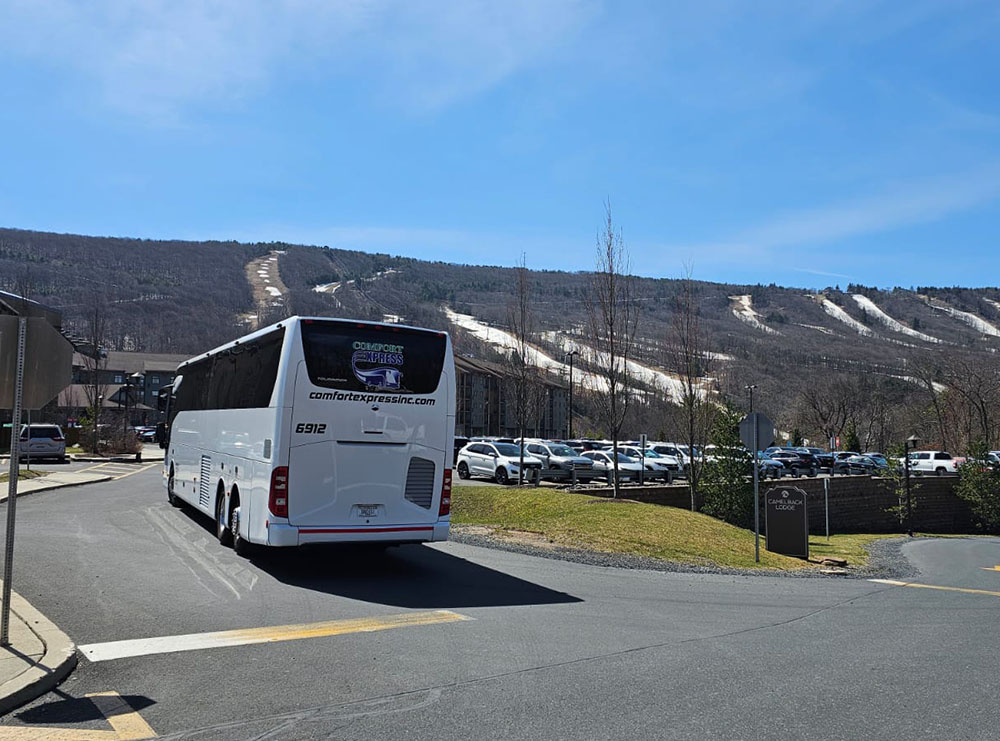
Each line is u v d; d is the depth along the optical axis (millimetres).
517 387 38250
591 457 35688
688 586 11820
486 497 22125
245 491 11703
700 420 29234
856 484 40688
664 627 8539
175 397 19109
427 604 9211
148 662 6367
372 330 11164
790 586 12648
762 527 28656
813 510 38156
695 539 16625
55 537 12820
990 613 10461
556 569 12648
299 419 10570
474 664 6578
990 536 40031
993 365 73625
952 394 68500
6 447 40656
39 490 20938
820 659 7273
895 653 7660
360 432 10906
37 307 46938
